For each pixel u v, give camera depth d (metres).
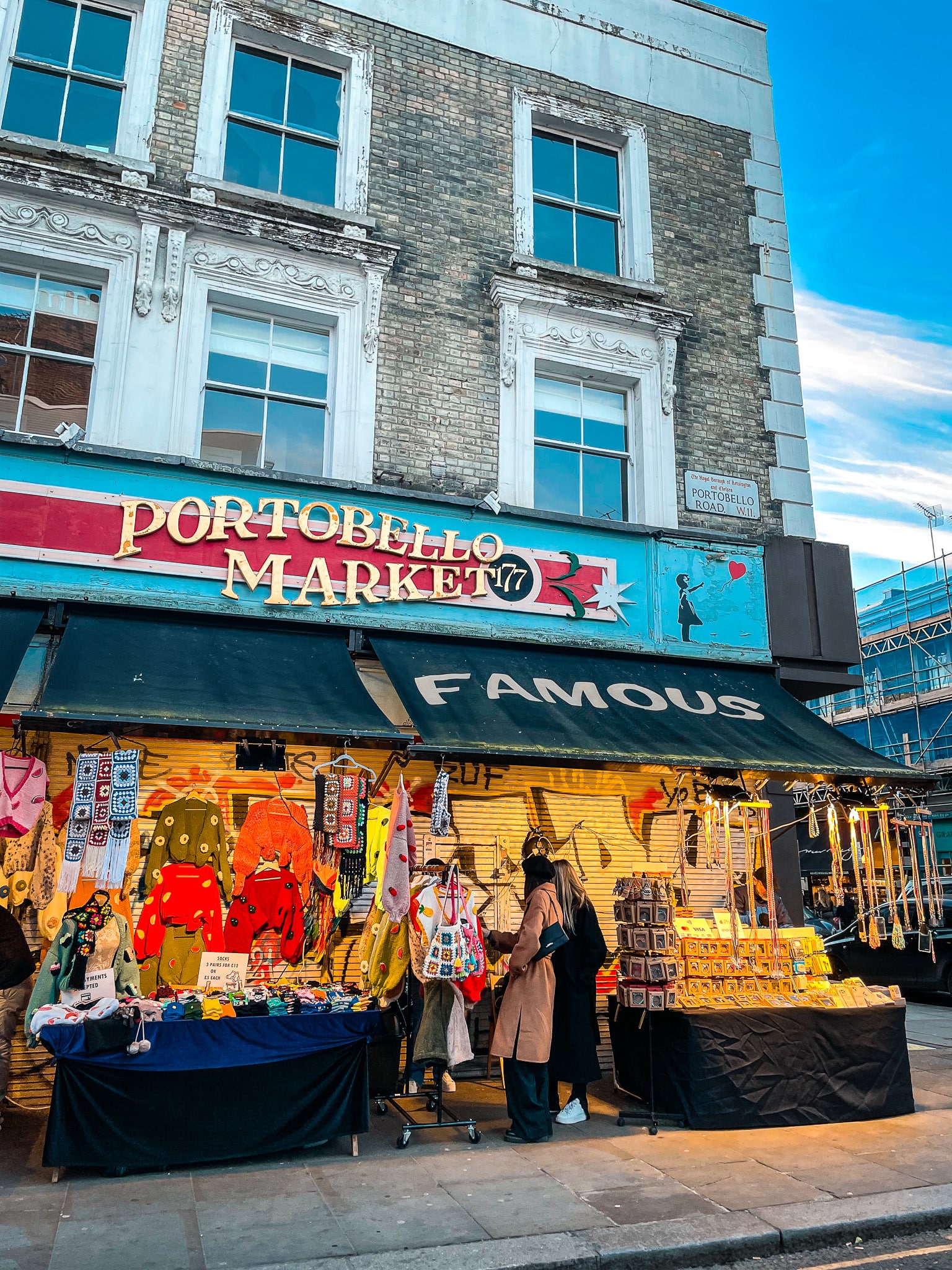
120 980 5.62
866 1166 5.27
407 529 7.89
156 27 8.45
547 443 9.29
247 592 7.25
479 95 9.62
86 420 7.66
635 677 8.06
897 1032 6.57
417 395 8.58
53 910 6.15
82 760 5.61
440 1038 6.02
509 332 9.02
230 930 6.58
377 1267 3.90
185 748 6.91
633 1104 6.62
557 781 8.04
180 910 6.54
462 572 7.98
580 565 8.48
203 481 7.38
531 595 8.20
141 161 7.92
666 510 9.30
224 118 8.59
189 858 6.64
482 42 9.79
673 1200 4.71
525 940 5.80
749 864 7.14
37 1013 5.02
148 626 6.73
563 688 7.45
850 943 14.71
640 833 8.24
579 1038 6.07
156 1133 5.02
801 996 6.52
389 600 7.64
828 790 7.92
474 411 8.77
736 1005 6.27
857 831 7.81
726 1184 4.95
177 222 7.96
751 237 10.58
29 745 6.53
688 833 8.39
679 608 8.79
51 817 6.22
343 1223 4.36
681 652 8.69
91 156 7.80
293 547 7.47
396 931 6.65
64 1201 4.59
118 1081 4.96
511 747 6.10
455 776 7.71
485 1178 5.02
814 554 9.52
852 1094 6.30
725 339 10.11
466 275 9.07
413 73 9.38
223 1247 4.07
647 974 6.14
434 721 6.31
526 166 9.64
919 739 31.05
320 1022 5.43
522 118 9.75
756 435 9.95
